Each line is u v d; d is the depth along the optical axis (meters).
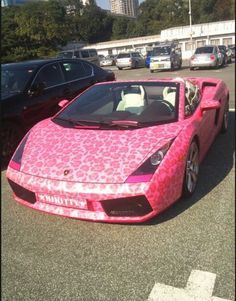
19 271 2.98
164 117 4.09
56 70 6.70
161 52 24.94
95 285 2.78
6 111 5.55
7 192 4.54
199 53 23.83
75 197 3.28
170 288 2.71
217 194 4.14
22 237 3.48
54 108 6.36
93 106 4.50
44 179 3.41
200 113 4.46
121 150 3.50
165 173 3.37
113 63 42.50
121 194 3.20
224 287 2.69
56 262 3.08
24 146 3.92
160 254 3.11
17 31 58.44
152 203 3.27
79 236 3.45
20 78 6.21
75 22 84.38
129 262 3.04
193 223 3.55
